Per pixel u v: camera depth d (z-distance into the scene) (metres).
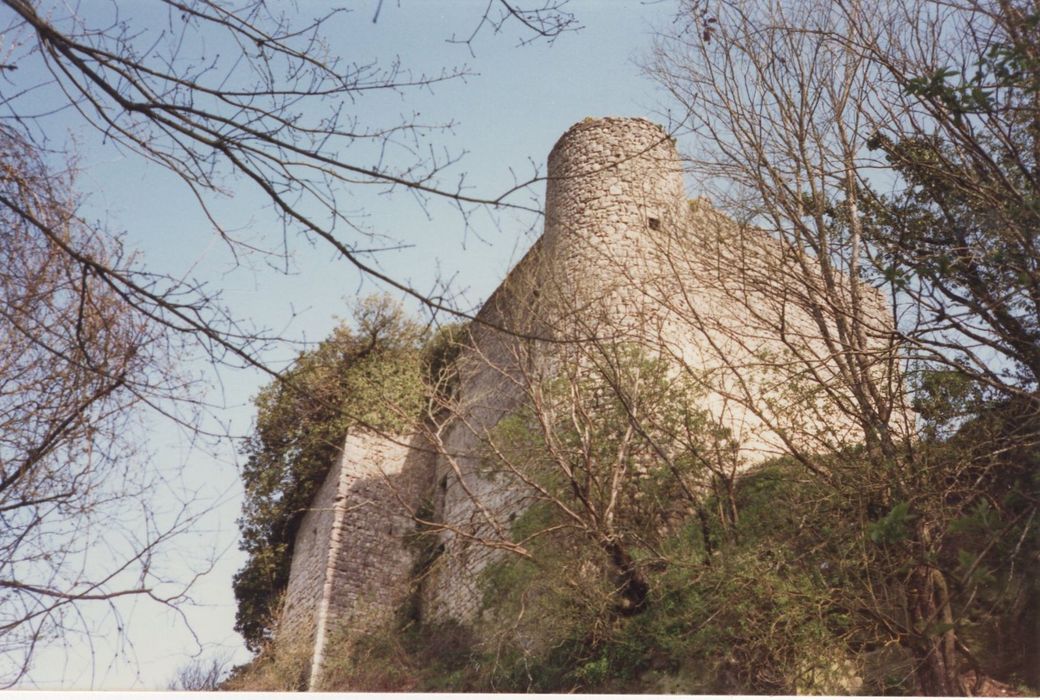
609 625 8.94
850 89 8.49
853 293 8.05
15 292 4.74
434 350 11.12
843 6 8.24
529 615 9.74
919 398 8.06
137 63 3.76
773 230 8.84
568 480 9.78
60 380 5.09
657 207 13.58
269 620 18.02
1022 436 6.85
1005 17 6.05
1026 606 7.00
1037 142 6.63
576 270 12.10
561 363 10.46
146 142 3.96
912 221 7.75
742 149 8.94
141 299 3.75
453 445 16.42
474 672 10.77
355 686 13.23
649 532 9.68
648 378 10.76
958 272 6.99
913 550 6.93
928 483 7.23
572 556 9.28
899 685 6.81
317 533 18.02
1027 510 6.52
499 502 12.95
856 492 7.62
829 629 7.71
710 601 8.16
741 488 10.09
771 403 9.35
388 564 16.80
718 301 11.18
